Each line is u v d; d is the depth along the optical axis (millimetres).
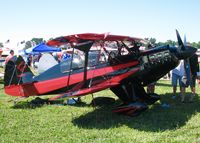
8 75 9445
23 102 9195
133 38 7953
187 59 8820
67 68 8727
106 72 8125
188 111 8039
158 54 8055
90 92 7086
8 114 7727
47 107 8625
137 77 8102
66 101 9359
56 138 5848
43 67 10195
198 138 5734
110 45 8781
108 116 7594
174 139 5668
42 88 9078
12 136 5941
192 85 9211
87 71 8328
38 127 6574
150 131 6266
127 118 7391
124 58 8102
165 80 16062
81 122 7008
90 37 7094
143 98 8609
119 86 8016
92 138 5844
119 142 5555
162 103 9109
